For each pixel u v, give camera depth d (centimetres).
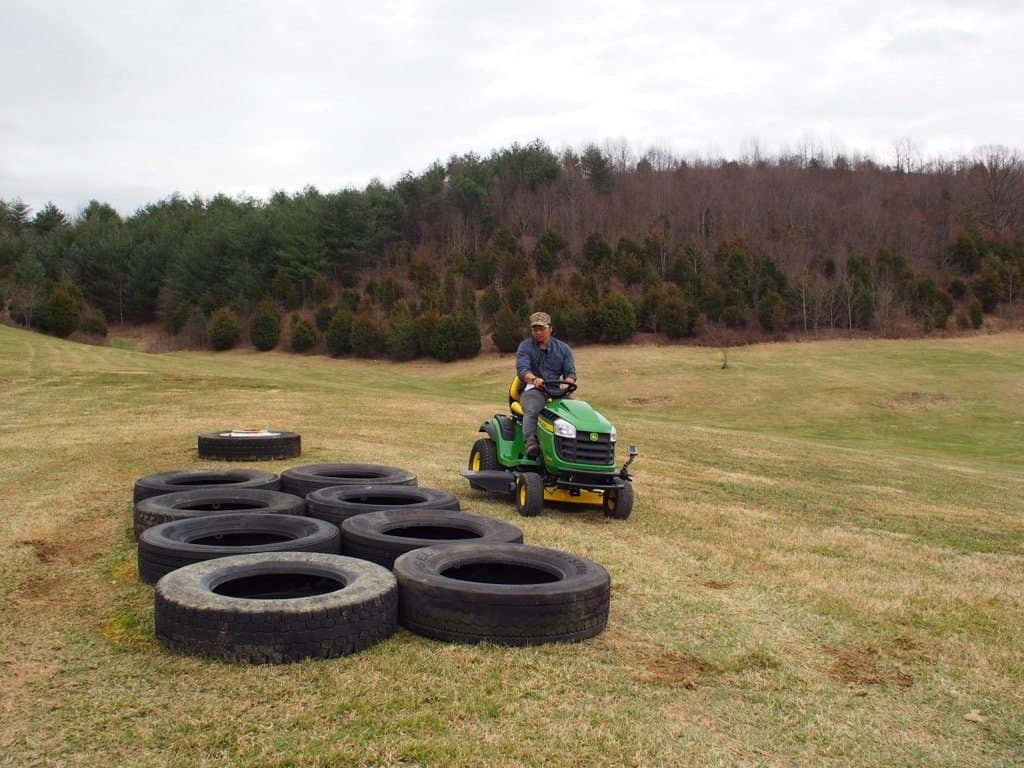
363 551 558
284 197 10394
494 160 10912
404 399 2420
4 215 9875
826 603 557
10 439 1299
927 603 571
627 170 11462
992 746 362
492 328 6034
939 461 2006
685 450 1557
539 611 445
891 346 5700
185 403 2020
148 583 535
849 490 1173
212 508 694
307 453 1225
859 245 8669
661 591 567
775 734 362
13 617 473
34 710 353
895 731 372
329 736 333
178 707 357
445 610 444
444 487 980
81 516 745
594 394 4128
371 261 8594
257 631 403
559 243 8625
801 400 3891
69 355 3609
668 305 6038
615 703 380
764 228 9125
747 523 842
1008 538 870
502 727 349
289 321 7250
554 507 877
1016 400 3800
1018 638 506
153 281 8200
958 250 8494
